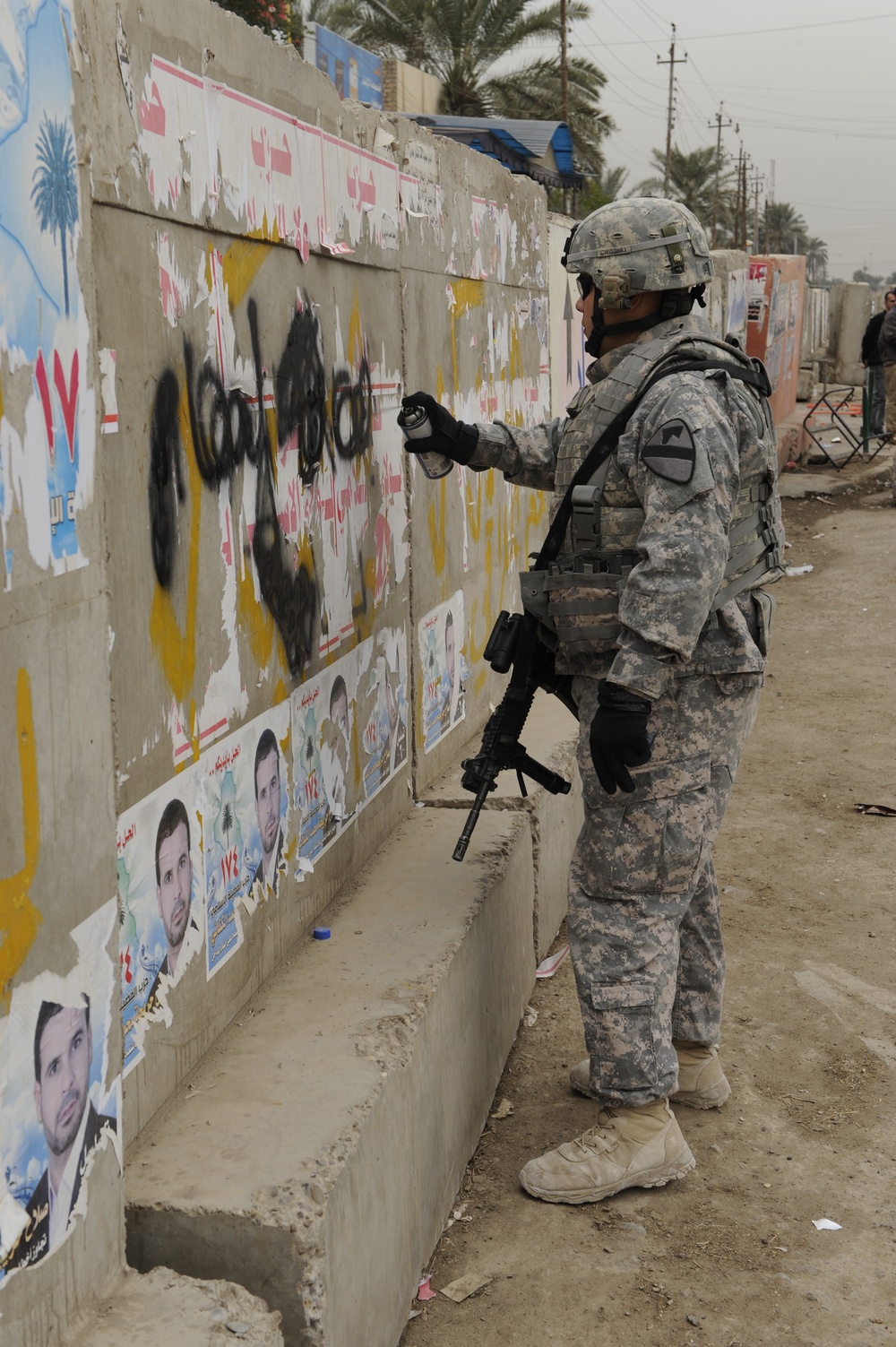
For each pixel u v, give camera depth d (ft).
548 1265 8.50
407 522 11.54
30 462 4.90
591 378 9.16
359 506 10.10
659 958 8.99
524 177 16.78
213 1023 7.57
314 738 9.19
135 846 6.44
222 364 7.31
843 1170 9.58
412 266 11.56
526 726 14.71
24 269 4.81
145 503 6.40
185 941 7.13
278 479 8.27
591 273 8.81
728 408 8.36
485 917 9.92
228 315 7.39
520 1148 9.84
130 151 6.07
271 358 8.09
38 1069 5.08
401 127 11.28
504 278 15.62
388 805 11.28
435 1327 7.92
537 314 17.72
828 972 12.77
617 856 8.86
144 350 6.33
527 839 11.76
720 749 8.87
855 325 76.13
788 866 15.56
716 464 7.96
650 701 8.00
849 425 57.52
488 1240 8.77
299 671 8.82
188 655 6.97
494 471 15.02
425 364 12.07
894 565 31.96
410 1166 7.89
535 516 17.97
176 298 6.68
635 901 8.96
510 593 16.08
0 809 4.75
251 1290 6.19
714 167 205.46
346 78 59.31
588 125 108.78
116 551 6.11
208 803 7.34
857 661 24.72
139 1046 6.62
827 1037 11.55
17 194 4.75
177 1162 6.51
